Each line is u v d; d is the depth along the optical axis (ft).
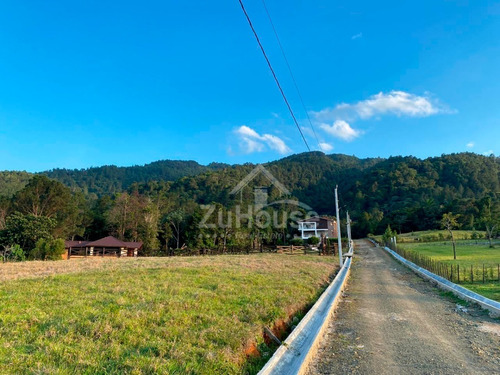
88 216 195.52
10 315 22.20
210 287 38.24
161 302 27.96
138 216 180.96
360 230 309.42
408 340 25.39
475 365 19.89
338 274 67.46
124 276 44.21
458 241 193.16
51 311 23.84
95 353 16.63
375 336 26.73
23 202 156.46
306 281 49.73
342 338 26.45
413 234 241.96
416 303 41.01
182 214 200.13
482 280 56.08
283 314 29.48
